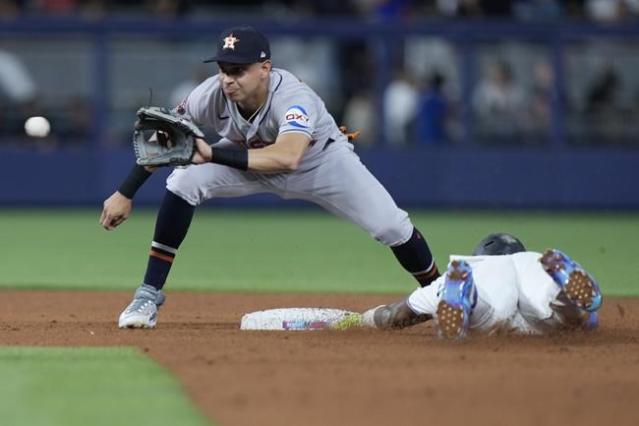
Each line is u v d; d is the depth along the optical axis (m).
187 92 75.94
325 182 28.44
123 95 76.06
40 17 74.88
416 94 77.06
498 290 24.80
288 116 26.78
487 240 26.33
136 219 72.00
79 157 75.94
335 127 28.84
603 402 19.19
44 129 29.31
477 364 22.50
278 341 25.69
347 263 51.34
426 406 18.72
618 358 23.52
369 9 85.00
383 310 27.39
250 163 26.09
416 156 76.94
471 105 77.19
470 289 24.05
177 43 75.81
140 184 28.20
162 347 24.78
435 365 22.33
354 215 28.80
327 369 21.88
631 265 49.81
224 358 23.16
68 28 75.06
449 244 57.47
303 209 79.50
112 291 40.22
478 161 77.19
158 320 31.55
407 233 28.91
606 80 77.38
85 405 18.69
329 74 77.19
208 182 28.20
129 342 25.73
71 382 20.59
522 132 77.56
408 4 84.88
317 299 38.03
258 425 17.36
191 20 75.44
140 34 75.38
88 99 75.81
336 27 76.44
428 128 76.94
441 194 77.25
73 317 32.47
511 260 25.36
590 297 24.36
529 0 82.38
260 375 21.25
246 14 84.25
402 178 77.12
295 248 57.72
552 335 25.86
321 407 18.59
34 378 20.98
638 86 77.69
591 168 77.38
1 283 42.72
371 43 76.88
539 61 77.31
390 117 77.38
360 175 28.58
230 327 29.25
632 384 20.69
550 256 24.61
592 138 77.75
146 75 75.94
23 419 17.66
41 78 75.69
